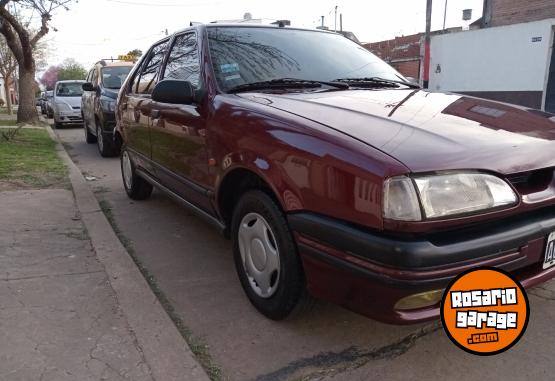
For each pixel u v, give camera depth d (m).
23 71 15.54
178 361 2.34
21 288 3.05
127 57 12.93
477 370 2.34
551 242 2.31
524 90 17.44
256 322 2.77
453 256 1.98
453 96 3.26
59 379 2.18
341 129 2.33
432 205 1.98
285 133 2.47
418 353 2.47
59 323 2.65
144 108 4.32
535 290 3.11
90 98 9.99
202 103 3.21
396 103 2.85
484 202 2.08
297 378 2.28
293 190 2.36
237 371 2.33
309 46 3.79
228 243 4.07
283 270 2.53
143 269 3.54
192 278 3.38
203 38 3.53
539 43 16.67
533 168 2.24
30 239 3.94
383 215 1.98
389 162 2.02
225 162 2.88
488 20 22.00
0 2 12.14
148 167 4.48
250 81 3.26
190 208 3.65
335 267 2.18
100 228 4.24
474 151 2.15
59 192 5.50
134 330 2.59
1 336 2.51
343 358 2.44
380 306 2.08
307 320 2.77
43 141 10.48
